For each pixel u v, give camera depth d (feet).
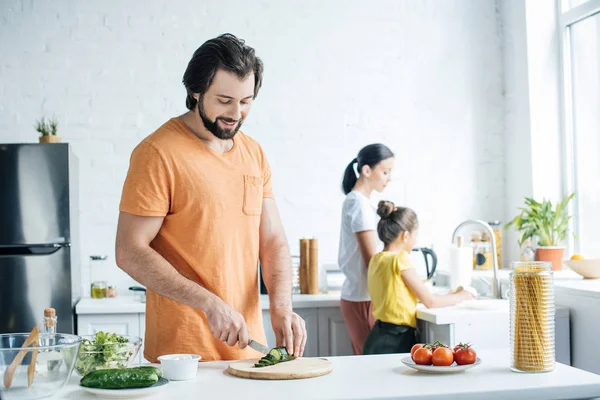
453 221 14.75
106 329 12.01
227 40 6.37
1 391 4.92
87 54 13.56
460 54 14.88
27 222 12.01
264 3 14.12
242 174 6.73
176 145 6.45
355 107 14.39
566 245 13.83
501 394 5.23
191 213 6.45
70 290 12.01
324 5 14.34
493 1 14.97
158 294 6.48
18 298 11.89
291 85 14.19
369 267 10.98
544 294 5.83
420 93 14.69
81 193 13.48
